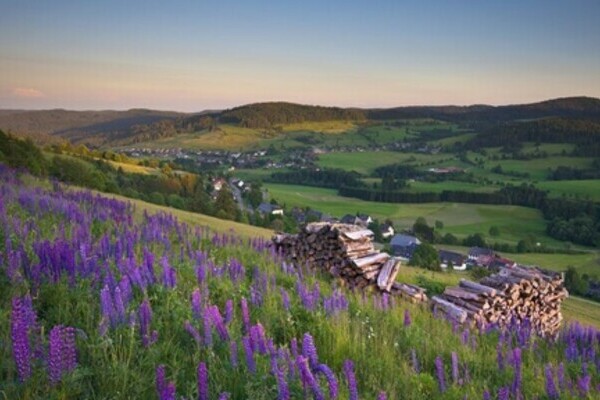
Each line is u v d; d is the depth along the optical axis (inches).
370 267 608.4
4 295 263.9
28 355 183.0
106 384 207.8
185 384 221.8
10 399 179.0
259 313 333.4
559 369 335.6
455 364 300.0
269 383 229.6
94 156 5108.3
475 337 450.6
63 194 782.5
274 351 249.3
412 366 311.9
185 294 335.9
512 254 4296.3
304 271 609.9
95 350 227.0
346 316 363.9
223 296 355.3
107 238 386.0
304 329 330.3
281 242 687.1
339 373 272.7
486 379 327.0
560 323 702.5
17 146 1849.2
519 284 609.6
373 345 332.5
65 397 189.2
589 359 420.5
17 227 394.9
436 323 460.4
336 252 618.8
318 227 653.3
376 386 265.6
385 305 458.3
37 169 1800.0
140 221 669.3
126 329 247.6
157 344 255.0
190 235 630.5
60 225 470.0
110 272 293.7
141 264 345.1
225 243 641.6
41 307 269.1
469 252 4106.8
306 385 210.7
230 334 270.1
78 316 266.4
